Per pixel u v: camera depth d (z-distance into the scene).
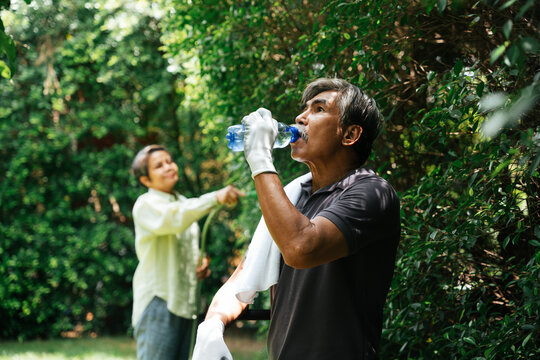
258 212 3.67
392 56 2.40
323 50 2.29
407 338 2.18
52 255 7.02
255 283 1.71
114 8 6.62
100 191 7.22
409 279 2.12
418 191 1.96
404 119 2.43
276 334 1.61
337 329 1.50
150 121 7.80
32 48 6.77
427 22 2.11
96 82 7.34
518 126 1.82
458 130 2.11
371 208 1.49
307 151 1.68
